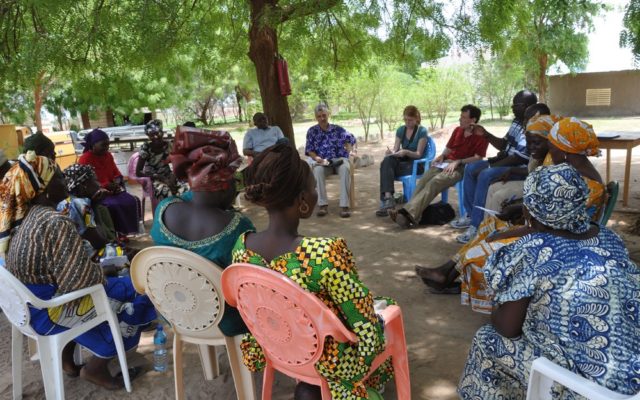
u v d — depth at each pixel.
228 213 2.58
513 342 2.18
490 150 12.80
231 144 2.62
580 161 3.21
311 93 17.23
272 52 7.96
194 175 2.48
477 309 3.47
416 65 8.55
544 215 2.00
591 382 1.83
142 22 6.42
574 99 20.78
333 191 8.48
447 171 5.79
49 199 2.92
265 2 7.30
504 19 6.30
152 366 3.37
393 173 6.63
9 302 2.69
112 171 6.10
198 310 2.51
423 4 6.69
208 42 8.26
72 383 3.21
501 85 19.25
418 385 2.98
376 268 4.88
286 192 1.91
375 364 2.30
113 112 20.67
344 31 8.70
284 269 1.88
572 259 1.95
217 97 31.44
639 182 7.81
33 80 7.36
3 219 2.89
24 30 7.26
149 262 2.49
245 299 2.02
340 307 1.87
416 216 5.94
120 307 3.08
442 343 3.44
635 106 19.69
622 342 1.85
